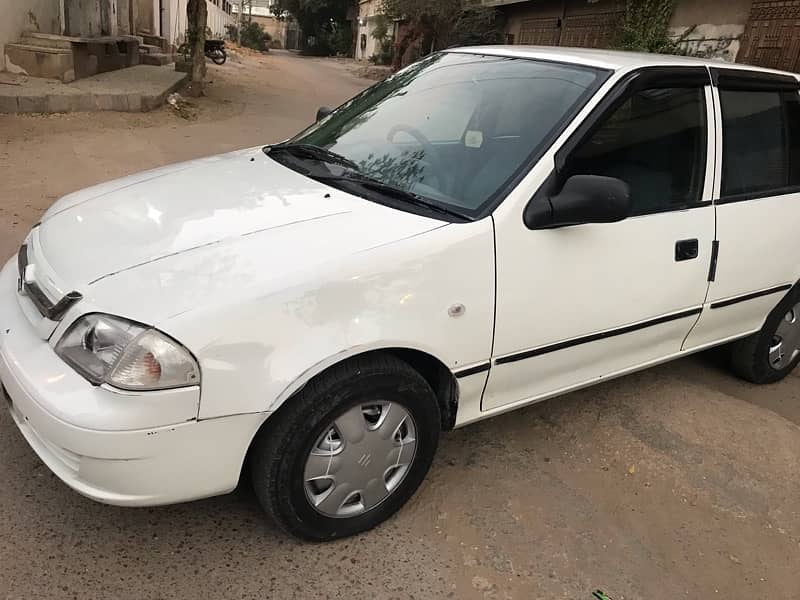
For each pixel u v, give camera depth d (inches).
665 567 105.0
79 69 490.9
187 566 95.0
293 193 108.3
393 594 94.0
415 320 94.3
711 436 139.3
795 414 153.3
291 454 89.8
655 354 133.3
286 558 98.0
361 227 97.3
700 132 128.3
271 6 2455.7
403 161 117.6
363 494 100.1
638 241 117.5
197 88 546.3
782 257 144.4
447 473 119.8
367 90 152.6
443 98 129.6
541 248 105.7
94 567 93.1
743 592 102.2
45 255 98.0
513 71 126.4
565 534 108.9
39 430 84.7
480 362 104.0
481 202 104.5
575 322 113.3
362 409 95.3
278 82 814.5
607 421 141.1
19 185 263.7
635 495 120.3
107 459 80.7
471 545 104.3
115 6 599.2
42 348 87.8
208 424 83.0
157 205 106.1
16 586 88.5
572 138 109.8
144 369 79.4
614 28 508.7
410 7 903.7
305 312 86.4
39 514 101.0
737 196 134.8
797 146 149.0
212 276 86.1
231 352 82.3
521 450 128.9
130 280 86.4
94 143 350.3
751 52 383.2
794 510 121.2
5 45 450.6
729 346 162.1
